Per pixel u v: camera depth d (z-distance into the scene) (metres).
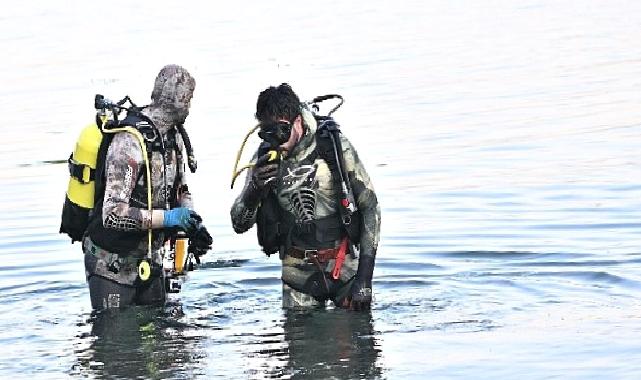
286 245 16.42
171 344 14.93
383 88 38.47
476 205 23.12
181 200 17.25
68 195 16.75
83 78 42.34
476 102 35.41
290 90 15.83
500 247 19.89
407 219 22.22
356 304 16.14
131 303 16.91
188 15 61.19
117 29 56.22
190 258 17.31
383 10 60.78
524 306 16.30
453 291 17.31
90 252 16.86
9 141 32.09
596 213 22.00
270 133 15.62
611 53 44.16
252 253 20.28
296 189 16.11
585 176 25.19
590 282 17.53
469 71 41.38
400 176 26.11
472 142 29.61
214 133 31.86
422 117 33.31
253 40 51.16
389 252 19.88
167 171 16.78
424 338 14.84
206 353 14.46
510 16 56.72
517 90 37.25
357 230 16.27
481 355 14.02
